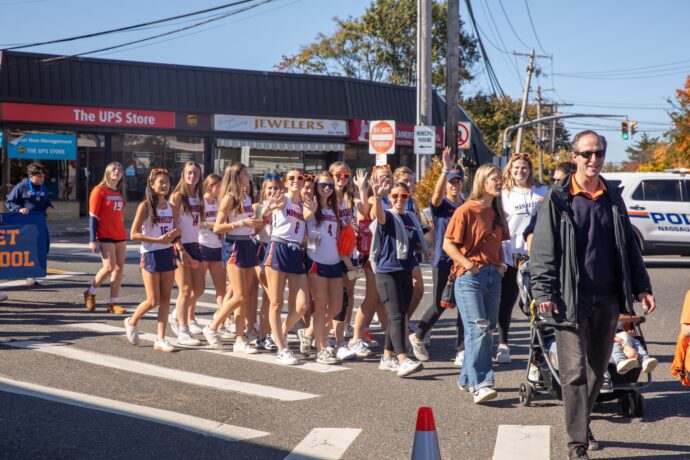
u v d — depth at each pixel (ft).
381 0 169.68
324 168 110.01
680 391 23.34
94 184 96.78
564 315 16.40
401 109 114.42
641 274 17.02
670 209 58.95
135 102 95.91
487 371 21.99
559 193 16.79
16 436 18.47
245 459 17.28
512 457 17.57
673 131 140.87
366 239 28.19
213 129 100.27
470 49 176.35
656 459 17.42
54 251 62.85
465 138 66.23
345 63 171.53
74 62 93.30
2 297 38.52
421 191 65.16
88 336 30.86
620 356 20.33
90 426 19.38
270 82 103.86
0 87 88.74
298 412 21.06
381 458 17.44
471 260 22.22
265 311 29.71
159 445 18.10
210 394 22.79
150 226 28.43
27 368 25.36
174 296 41.42
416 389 23.71
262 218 27.04
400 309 24.89
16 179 91.76
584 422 16.56
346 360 27.86
